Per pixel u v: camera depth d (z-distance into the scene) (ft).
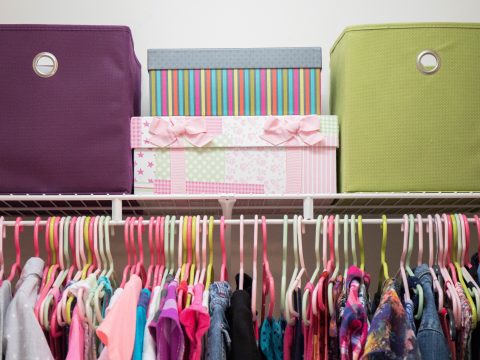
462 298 3.84
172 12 5.77
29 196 4.25
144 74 5.70
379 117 4.36
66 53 4.39
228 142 4.43
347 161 4.38
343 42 4.53
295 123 4.42
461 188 4.31
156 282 4.06
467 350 3.80
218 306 3.71
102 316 3.95
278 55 4.64
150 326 3.60
